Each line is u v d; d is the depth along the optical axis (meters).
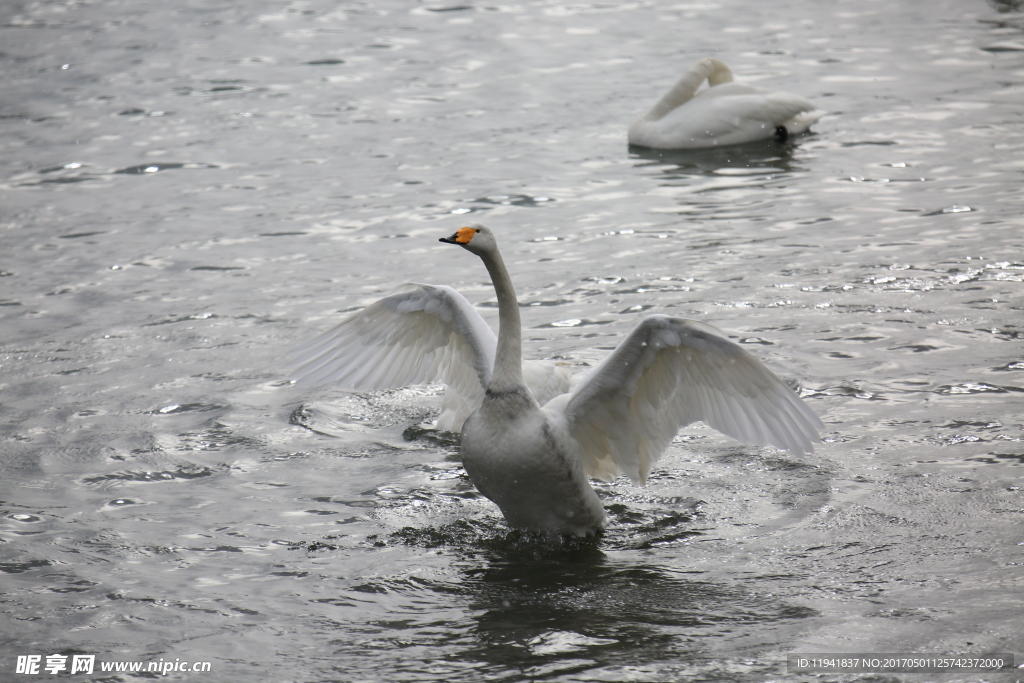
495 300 14.84
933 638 7.30
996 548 8.39
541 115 24.56
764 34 31.11
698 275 15.38
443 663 7.32
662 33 31.75
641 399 9.30
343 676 7.21
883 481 9.59
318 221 18.50
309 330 13.94
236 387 12.36
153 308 14.89
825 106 24.28
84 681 7.18
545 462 8.88
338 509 9.66
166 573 8.58
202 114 25.31
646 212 18.48
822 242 16.45
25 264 16.77
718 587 8.16
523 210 18.81
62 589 8.34
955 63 26.98
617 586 8.27
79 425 11.41
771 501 9.49
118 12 36.94
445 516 9.55
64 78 28.73
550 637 7.59
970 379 11.49
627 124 23.78
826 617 7.64
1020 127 21.77
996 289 14.05
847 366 12.05
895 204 18.03
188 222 18.64
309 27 33.75
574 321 13.95
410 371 10.48
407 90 26.78
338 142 23.05
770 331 13.16
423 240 17.50
